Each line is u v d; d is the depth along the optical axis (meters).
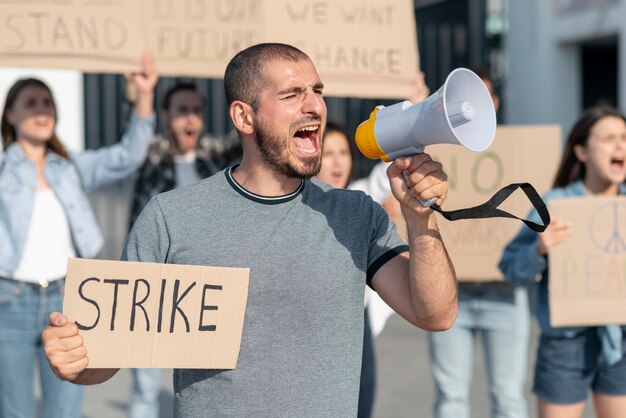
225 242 3.18
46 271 5.54
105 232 15.72
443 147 6.38
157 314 3.10
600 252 5.45
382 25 6.08
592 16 14.23
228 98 3.30
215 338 3.10
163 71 6.10
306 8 5.95
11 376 5.45
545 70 15.60
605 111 5.65
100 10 5.81
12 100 5.68
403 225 6.18
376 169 6.49
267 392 3.10
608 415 5.42
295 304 3.13
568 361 5.43
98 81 13.66
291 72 3.18
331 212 3.26
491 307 6.04
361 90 6.03
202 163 7.11
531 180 6.33
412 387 8.34
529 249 5.46
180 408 3.23
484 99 2.89
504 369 6.03
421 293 3.10
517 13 16.41
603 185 5.75
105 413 7.67
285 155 3.18
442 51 13.85
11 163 5.62
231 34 6.17
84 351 3.01
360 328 3.24
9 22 5.69
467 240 6.23
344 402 3.15
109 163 5.94
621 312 5.39
